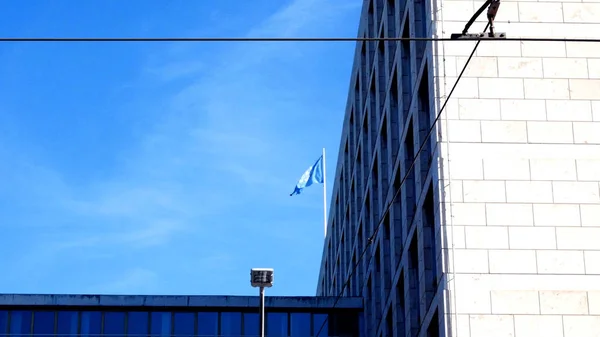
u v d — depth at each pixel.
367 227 58.19
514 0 38.00
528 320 34.19
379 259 53.44
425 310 38.66
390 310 48.53
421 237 39.78
